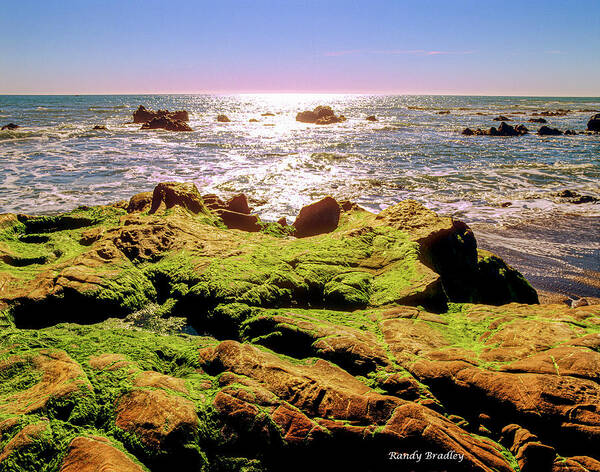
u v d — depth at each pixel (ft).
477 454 10.73
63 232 26.43
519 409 11.69
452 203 58.39
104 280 19.10
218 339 16.99
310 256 23.34
